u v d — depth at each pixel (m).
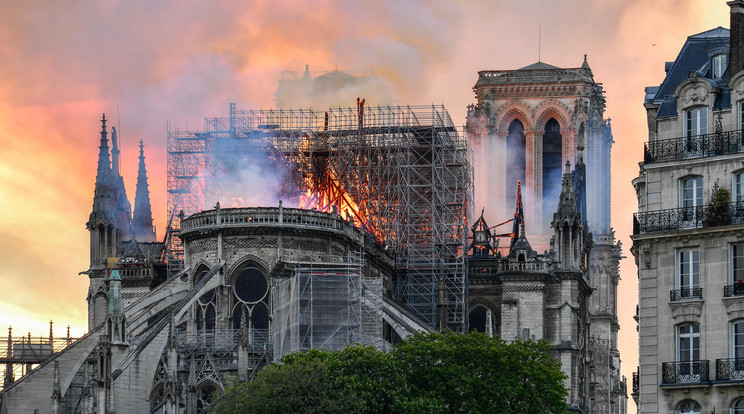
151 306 184.38
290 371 137.50
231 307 182.88
